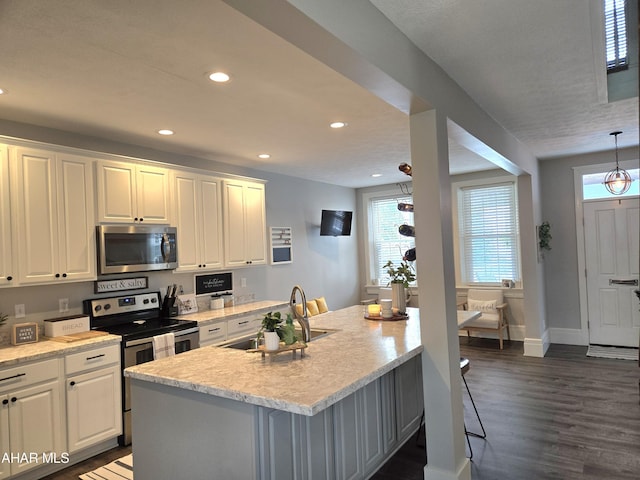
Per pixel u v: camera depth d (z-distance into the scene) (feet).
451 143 15.49
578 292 19.74
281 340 8.32
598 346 19.15
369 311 12.51
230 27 6.71
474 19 7.12
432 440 8.61
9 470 8.98
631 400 12.94
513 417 12.07
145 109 10.30
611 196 18.92
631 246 18.56
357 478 8.66
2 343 10.36
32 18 6.25
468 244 22.58
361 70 6.66
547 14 7.04
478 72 9.31
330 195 23.63
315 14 5.16
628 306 18.67
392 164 18.48
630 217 18.57
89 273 11.44
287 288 20.34
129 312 13.14
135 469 7.71
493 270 21.88
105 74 8.27
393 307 12.64
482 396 13.80
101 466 10.11
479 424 11.71
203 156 15.75
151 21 6.47
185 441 6.98
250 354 8.52
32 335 10.44
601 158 18.97
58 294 11.62
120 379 11.09
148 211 12.96
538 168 20.15
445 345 8.43
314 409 5.60
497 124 13.32
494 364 17.34
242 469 6.31
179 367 7.72
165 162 14.73
